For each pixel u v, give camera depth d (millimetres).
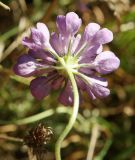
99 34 119
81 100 128
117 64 119
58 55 119
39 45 115
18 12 194
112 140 194
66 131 115
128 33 206
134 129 203
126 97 207
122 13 207
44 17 187
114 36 202
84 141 193
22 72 115
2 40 187
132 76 208
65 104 123
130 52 209
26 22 189
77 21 118
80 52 119
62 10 201
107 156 195
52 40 118
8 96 192
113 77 206
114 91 208
